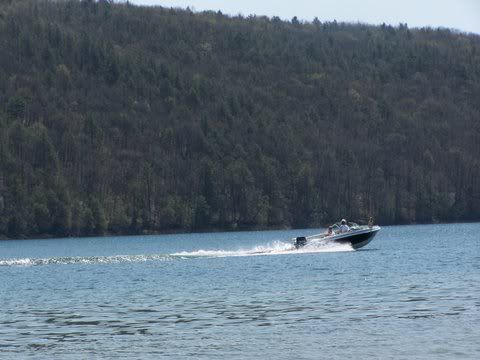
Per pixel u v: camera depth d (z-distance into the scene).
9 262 162.00
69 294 113.31
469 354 72.19
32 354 75.81
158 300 104.44
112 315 93.75
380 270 130.88
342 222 173.25
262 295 105.75
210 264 150.25
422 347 74.69
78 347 78.06
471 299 95.81
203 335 81.69
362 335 79.62
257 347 76.62
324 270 133.12
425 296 99.56
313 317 88.62
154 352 75.81
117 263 159.00
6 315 95.88
